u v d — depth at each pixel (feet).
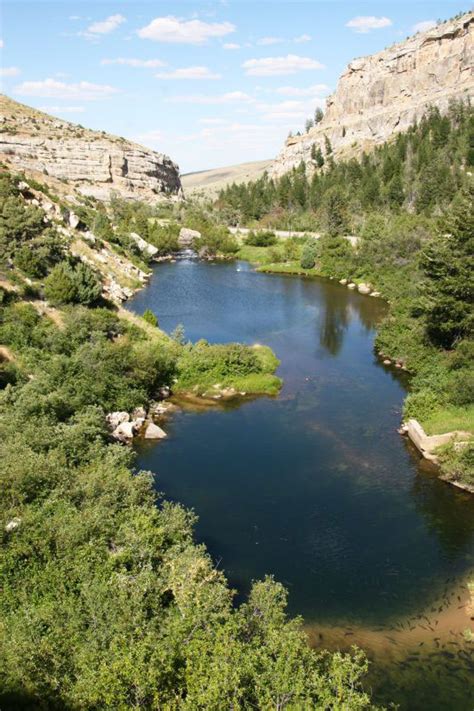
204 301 232.73
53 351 127.03
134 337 148.97
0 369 110.01
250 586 68.44
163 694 37.04
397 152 522.88
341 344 175.42
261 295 246.47
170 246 371.15
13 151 568.41
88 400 109.40
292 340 179.83
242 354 142.41
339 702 36.76
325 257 298.35
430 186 379.14
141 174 652.48
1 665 41.52
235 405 127.03
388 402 128.57
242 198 545.44
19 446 71.82
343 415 121.39
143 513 64.49
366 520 83.41
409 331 158.40
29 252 160.04
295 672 39.11
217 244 372.17
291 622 47.55
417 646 60.08
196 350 146.51
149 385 129.39
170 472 95.91
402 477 96.07
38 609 49.21
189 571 53.21
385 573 71.92
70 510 62.18
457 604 66.64
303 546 77.00
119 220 391.04
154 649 40.32
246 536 78.89
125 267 263.70
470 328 138.31
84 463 78.38
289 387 138.21
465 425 104.58
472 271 139.64
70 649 44.34
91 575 53.72
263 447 106.01
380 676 55.83
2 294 136.77
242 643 41.81
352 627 62.75
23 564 55.26
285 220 450.71
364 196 435.94
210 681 35.94
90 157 603.67
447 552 76.43
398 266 257.55
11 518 59.82
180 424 116.57
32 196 229.25
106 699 36.32
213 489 90.74
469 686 54.90
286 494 89.76
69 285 154.51
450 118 595.06
